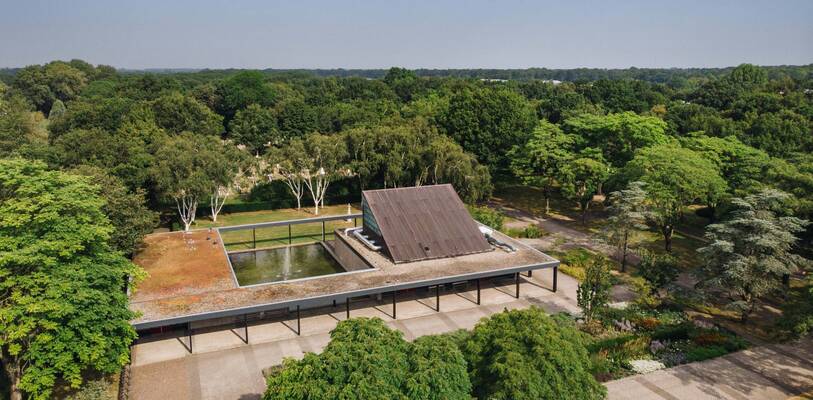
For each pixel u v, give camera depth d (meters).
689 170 46.62
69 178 28.75
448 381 18.72
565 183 58.97
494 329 22.03
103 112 89.62
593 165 56.66
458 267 39.31
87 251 27.52
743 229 35.06
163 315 30.59
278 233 60.41
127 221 39.53
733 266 33.38
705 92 114.00
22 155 52.91
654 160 48.62
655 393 27.27
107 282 26.16
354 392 17.05
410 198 45.78
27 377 23.03
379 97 148.50
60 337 23.73
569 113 82.12
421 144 67.62
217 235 48.19
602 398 21.94
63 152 57.28
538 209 68.88
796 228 33.94
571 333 22.72
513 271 39.12
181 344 32.78
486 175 63.88
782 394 27.19
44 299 23.55
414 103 110.44
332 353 18.42
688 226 59.19
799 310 31.02
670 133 77.81
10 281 23.09
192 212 60.09
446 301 39.59
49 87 149.62
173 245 44.94
